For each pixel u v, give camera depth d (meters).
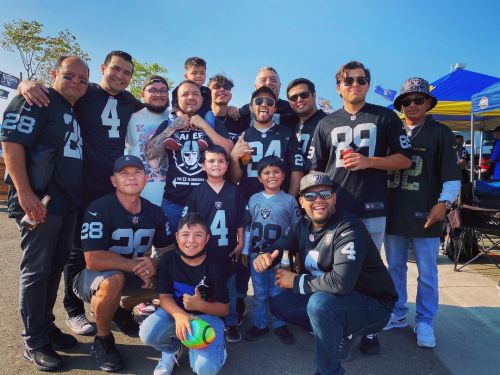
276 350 3.00
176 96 3.61
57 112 2.74
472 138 6.28
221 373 2.65
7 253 5.54
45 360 2.61
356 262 2.40
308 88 3.75
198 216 2.70
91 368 2.66
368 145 3.00
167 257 2.73
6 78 7.88
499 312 3.63
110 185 3.32
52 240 2.68
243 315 3.67
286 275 2.64
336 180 3.07
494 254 5.93
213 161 3.18
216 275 2.66
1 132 2.51
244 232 3.27
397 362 2.78
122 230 2.85
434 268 3.09
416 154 3.10
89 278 2.72
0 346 2.90
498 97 5.56
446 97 8.48
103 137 3.28
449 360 2.79
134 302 3.10
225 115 4.18
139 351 2.93
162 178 3.52
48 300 2.88
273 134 3.56
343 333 2.47
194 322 2.41
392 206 3.18
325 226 2.67
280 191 3.31
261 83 4.32
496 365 2.72
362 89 3.02
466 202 5.34
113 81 3.25
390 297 2.62
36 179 2.54
